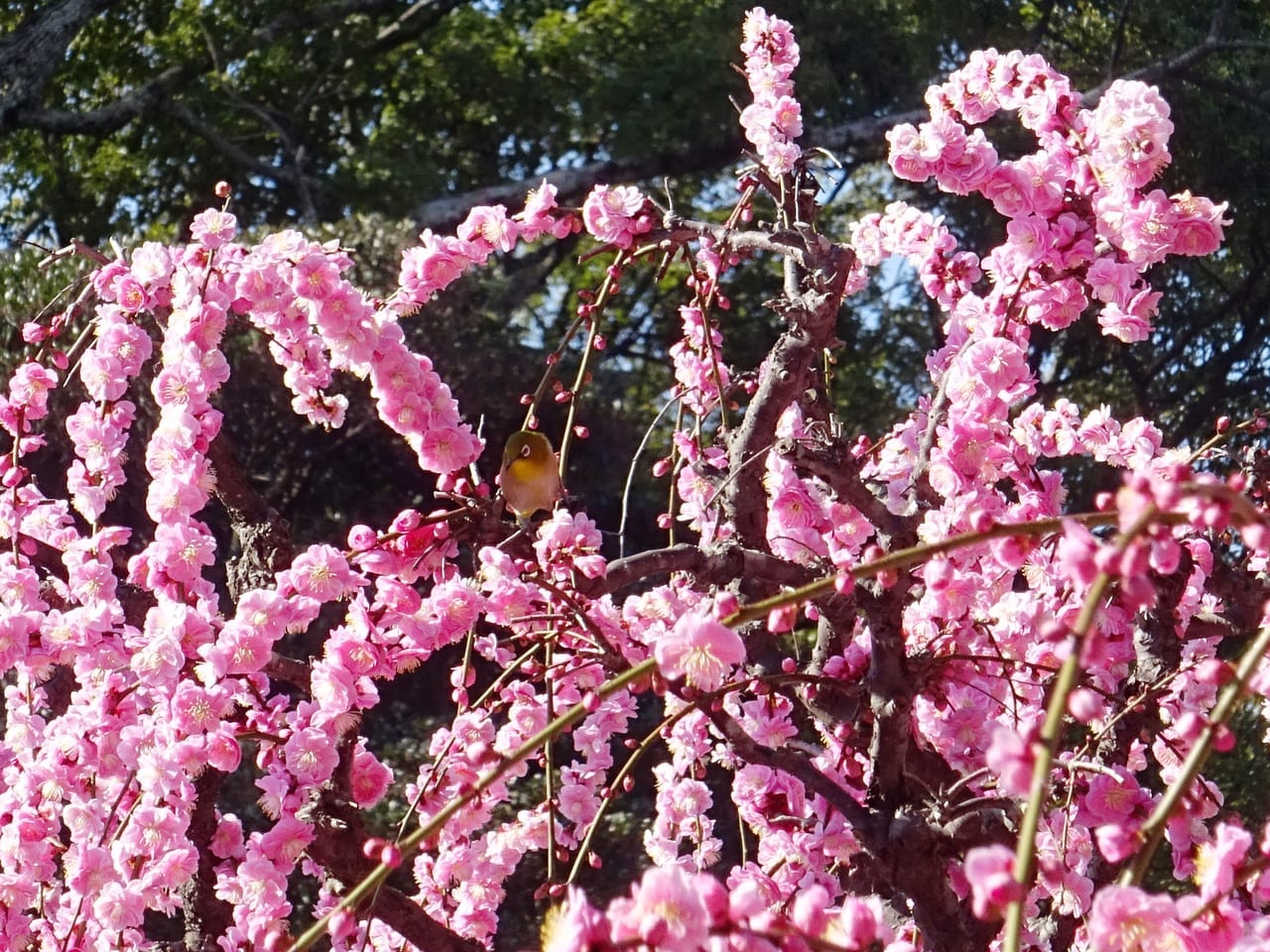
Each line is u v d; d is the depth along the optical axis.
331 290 3.35
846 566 2.03
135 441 8.98
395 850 1.68
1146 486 1.39
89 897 3.28
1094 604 1.34
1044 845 3.24
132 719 3.34
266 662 3.01
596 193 3.47
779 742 3.33
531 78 15.37
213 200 15.45
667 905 1.34
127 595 3.60
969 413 3.14
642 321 15.06
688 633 1.72
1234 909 1.47
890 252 3.82
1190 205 2.98
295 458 10.32
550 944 1.37
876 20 15.18
